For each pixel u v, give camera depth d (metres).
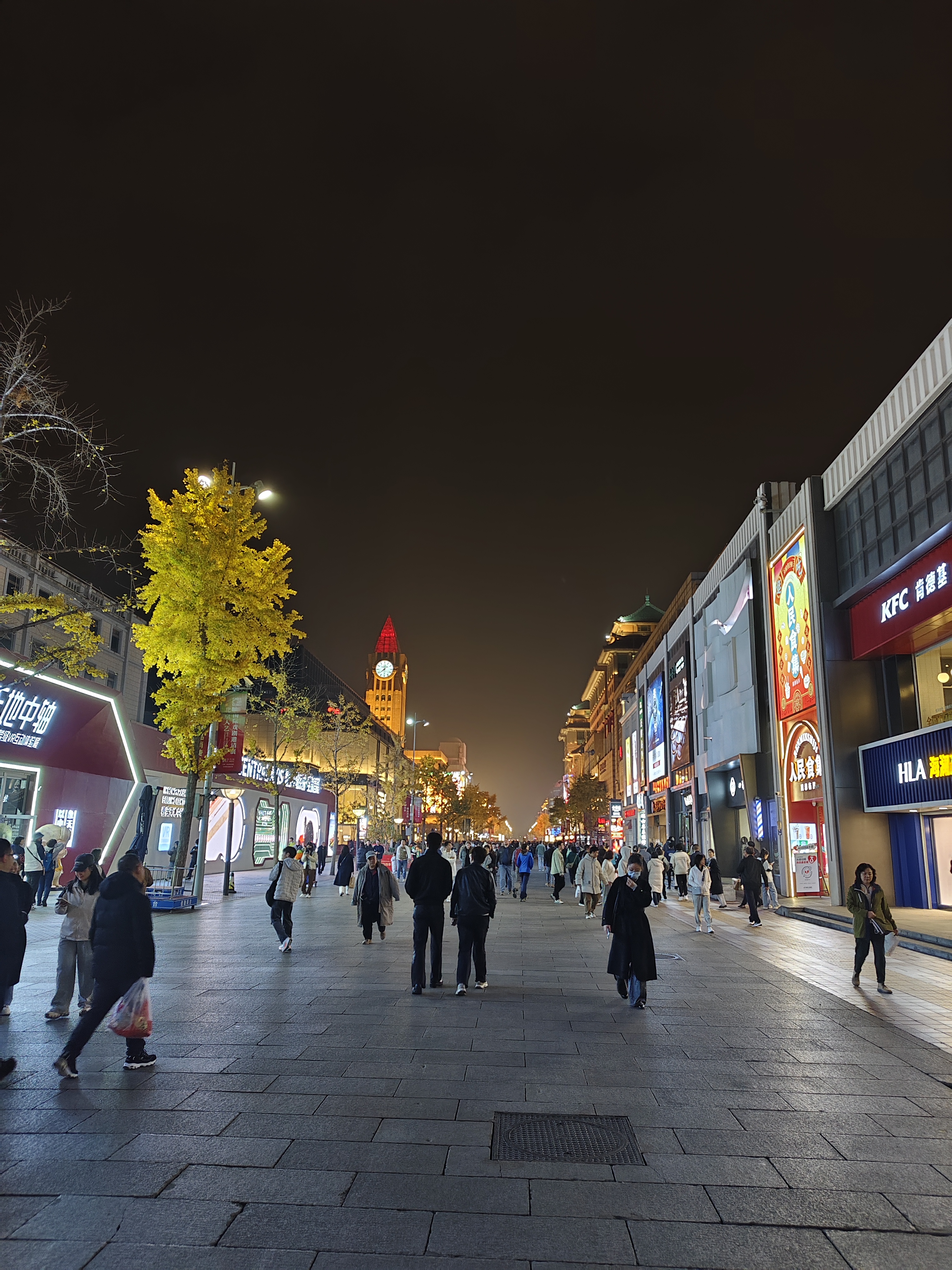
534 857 30.23
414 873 10.44
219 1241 3.84
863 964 11.20
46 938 14.52
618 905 9.69
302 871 13.74
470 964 11.90
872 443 21.81
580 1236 3.95
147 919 6.66
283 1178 4.56
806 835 25.84
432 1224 4.04
